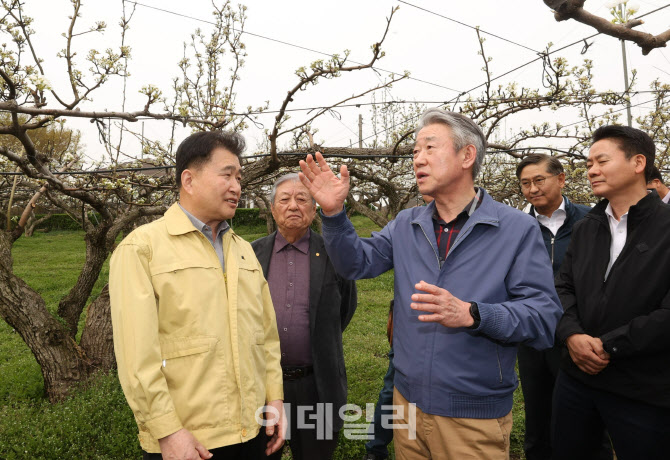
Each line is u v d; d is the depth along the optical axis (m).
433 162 1.61
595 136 2.04
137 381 1.35
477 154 1.64
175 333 1.48
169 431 1.34
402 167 6.93
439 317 1.31
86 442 3.29
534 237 1.58
